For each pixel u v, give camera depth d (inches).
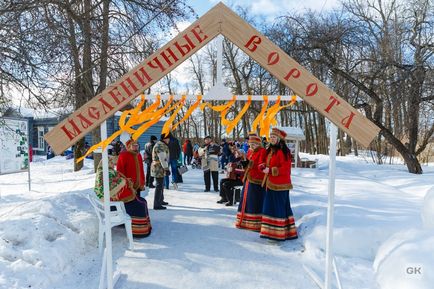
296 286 157.2
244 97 148.9
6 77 328.8
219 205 318.0
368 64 517.0
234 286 157.3
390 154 836.0
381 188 363.3
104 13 385.1
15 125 403.2
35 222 193.0
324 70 498.3
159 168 300.5
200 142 1665.8
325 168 655.1
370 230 192.2
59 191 397.1
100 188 199.5
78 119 135.3
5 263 157.5
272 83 610.2
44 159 1042.7
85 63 380.8
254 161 239.9
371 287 151.6
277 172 207.8
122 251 198.8
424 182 425.4
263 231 211.8
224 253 196.2
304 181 437.4
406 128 669.9
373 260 180.7
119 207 204.1
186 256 191.5
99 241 193.8
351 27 490.9
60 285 155.6
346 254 187.2
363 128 131.6
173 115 149.1
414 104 510.9
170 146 406.6
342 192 334.0
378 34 549.6
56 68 354.6
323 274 167.3
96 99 135.3
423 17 539.2
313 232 205.9
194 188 417.7
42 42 326.0
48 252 169.9
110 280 146.6
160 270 173.5
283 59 133.4
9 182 515.8
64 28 340.8
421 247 147.6
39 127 1268.5
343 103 132.1
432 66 491.5
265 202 213.3
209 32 135.0
